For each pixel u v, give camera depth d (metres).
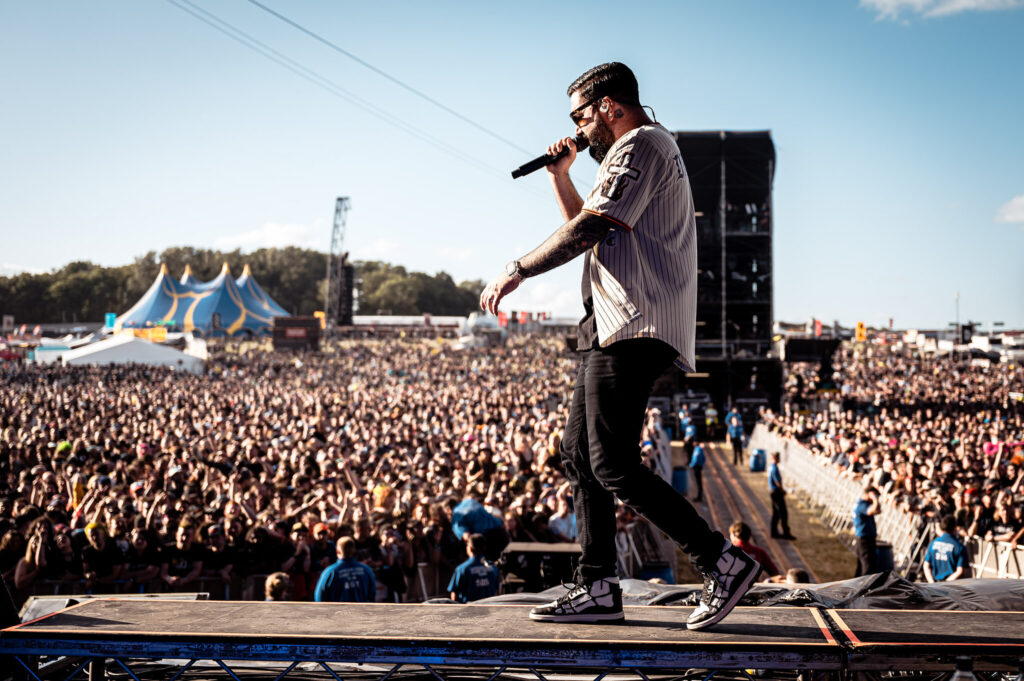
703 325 35.59
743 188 34.84
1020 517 10.24
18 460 14.41
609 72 2.19
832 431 22.47
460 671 2.60
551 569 6.61
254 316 93.06
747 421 35.19
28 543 7.80
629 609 2.25
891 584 3.07
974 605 2.97
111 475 11.92
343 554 6.65
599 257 2.08
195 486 11.57
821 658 1.84
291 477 13.08
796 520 17.45
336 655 1.90
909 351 90.19
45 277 145.88
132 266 150.75
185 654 1.92
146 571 8.02
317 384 51.94
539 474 14.04
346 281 91.81
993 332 78.94
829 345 36.41
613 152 2.05
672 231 2.09
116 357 60.16
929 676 2.46
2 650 1.95
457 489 11.67
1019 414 34.28
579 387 2.26
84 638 1.94
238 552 8.30
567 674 2.54
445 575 9.59
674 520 2.03
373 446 17.03
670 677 2.51
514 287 2.08
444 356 82.12
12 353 68.19
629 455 2.06
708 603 2.02
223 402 31.44
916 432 21.30
